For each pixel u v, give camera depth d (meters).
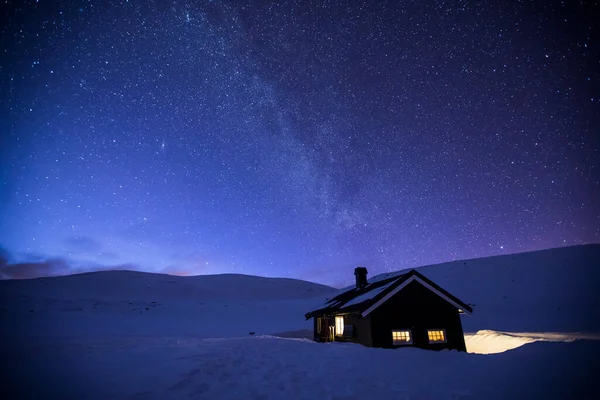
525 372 5.90
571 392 4.75
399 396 5.09
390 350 9.39
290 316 40.97
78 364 6.82
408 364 7.32
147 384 5.55
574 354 6.58
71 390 5.18
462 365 7.02
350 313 14.12
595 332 18.86
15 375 5.93
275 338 13.64
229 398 5.05
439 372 6.50
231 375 6.32
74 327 26.86
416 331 12.70
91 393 5.05
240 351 8.81
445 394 5.12
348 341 14.20
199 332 25.98
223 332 26.19
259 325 32.50
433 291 13.38
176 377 5.98
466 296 38.56
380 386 5.62
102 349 9.02
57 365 6.70
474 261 52.81
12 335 19.70
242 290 77.88
